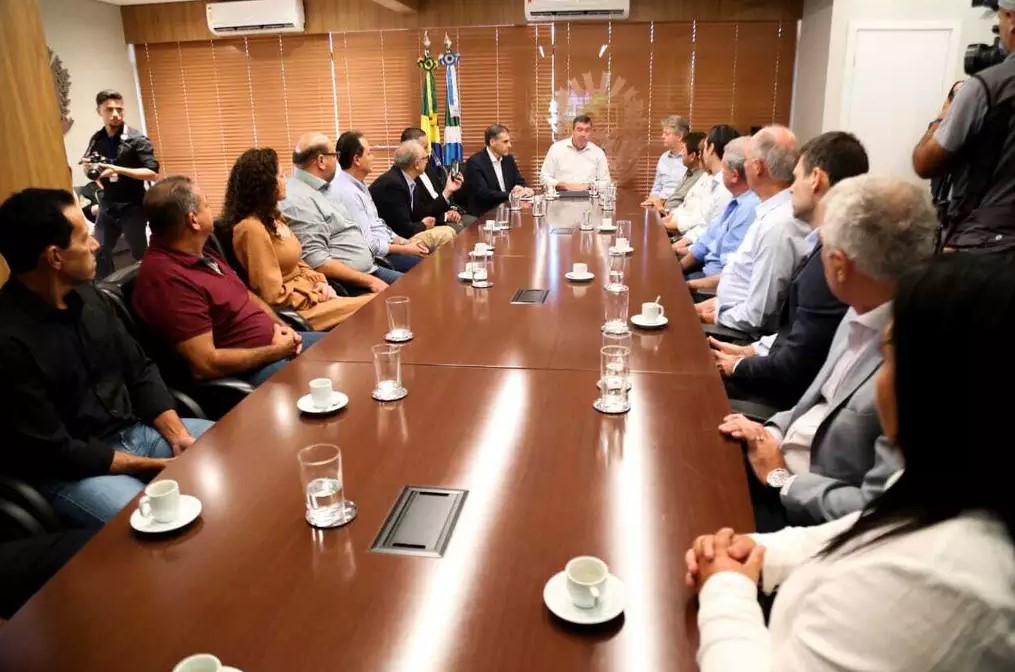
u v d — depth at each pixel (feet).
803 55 20.24
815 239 7.67
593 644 3.09
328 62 22.84
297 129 23.62
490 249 11.60
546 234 13.28
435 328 7.57
